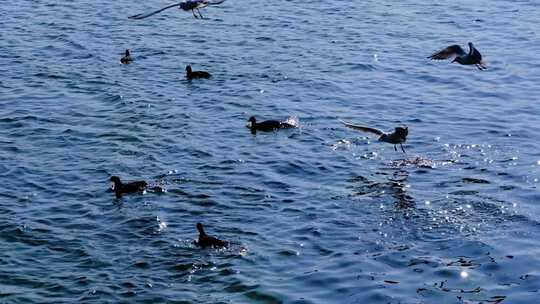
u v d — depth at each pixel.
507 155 40.81
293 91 49.75
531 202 35.75
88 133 43.53
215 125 44.62
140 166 39.69
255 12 67.12
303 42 59.22
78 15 66.44
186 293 29.27
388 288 29.52
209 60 55.41
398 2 70.06
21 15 66.12
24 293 29.33
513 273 30.42
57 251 32.16
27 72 52.75
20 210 35.34
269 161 40.16
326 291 29.39
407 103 48.00
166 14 66.81
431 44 58.75
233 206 35.69
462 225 33.81
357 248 32.22
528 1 69.69
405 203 35.75
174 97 48.72
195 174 38.78
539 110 46.75
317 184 37.84
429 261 31.23
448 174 38.69
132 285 29.78
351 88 50.34
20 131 43.72
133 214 34.94
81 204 35.97
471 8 67.94
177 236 33.19
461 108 47.19
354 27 62.91
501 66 54.03
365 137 43.00
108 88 50.06
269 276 30.30
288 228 33.78
